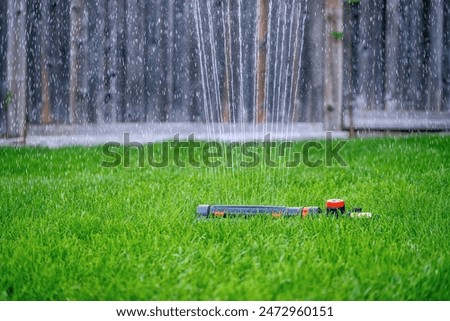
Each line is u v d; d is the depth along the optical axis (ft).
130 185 23.66
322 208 19.69
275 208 18.72
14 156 32.24
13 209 19.86
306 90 39.52
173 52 39.01
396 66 40.11
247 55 39.01
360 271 13.84
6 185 23.75
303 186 23.94
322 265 14.07
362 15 39.73
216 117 39.32
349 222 17.66
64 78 38.65
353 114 39.88
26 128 38.37
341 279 13.41
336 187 23.35
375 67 40.04
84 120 38.86
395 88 39.96
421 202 20.26
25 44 38.14
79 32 38.52
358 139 36.73
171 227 17.38
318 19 39.34
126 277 13.87
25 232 17.24
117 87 39.01
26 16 38.09
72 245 16.11
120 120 39.14
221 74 39.17
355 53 39.88
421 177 24.63
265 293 12.84
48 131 38.52
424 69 39.96
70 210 19.60
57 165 29.35
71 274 14.12
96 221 18.15
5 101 38.01
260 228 17.07
